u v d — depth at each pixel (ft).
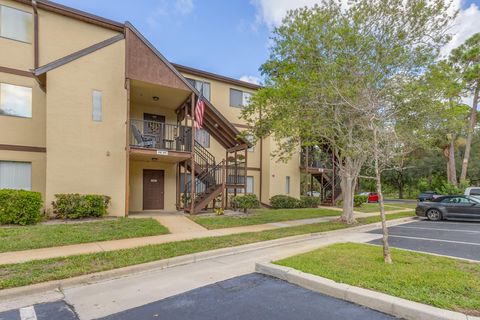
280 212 50.49
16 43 37.78
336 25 32.71
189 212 44.32
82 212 34.35
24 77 38.14
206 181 47.34
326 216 47.57
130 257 20.06
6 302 13.66
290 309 12.48
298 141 43.34
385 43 30.50
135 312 12.44
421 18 30.71
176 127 48.37
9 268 17.31
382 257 19.07
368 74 27.32
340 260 18.29
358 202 71.77
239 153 61.77
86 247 22.88
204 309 12.63
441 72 34.19
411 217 49.37
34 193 31.07
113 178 38.42
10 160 36.91
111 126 38.65
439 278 14.69
